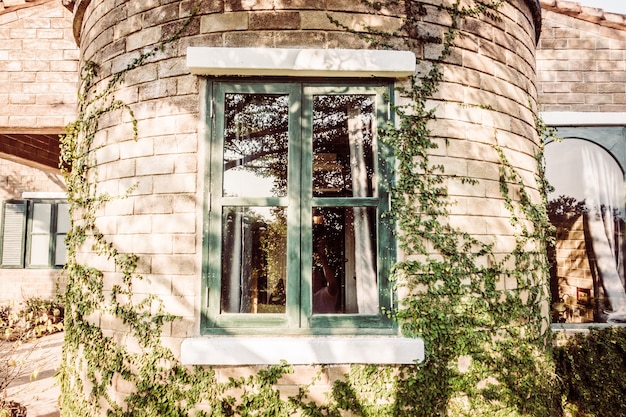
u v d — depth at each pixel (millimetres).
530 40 3787
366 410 2844
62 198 9891
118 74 3293
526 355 3178
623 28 4824
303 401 2830
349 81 3064
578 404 3896
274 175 3035
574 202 4766
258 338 2859
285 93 3039
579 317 4605
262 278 2973
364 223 3037
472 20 3316
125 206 3139
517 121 3461
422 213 3000
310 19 3033
